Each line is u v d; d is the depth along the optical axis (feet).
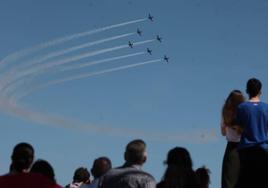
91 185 50.34
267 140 45.14
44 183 37.09
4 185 36.42
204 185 48.37
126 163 42.78
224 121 47.01
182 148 41.27
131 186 41.29
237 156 45.37
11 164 37.68
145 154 42.75
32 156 37.63
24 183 36.58
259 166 44.73
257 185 44.70
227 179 45.16
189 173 40.24
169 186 39.65
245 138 45.47
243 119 45.60
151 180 41.57
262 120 45.24
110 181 42.09
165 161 41.16
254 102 45.98
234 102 46.96
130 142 42.88
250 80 46.50
